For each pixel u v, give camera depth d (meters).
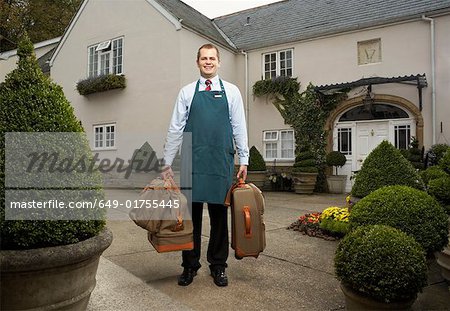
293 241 4.42
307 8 12.44
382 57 9.75
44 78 2.12
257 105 11.78
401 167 3.90
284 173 10.77
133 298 2.59
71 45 13.35
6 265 1.68
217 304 2.52
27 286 1.77
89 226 2.03
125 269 3.24
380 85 9.76
